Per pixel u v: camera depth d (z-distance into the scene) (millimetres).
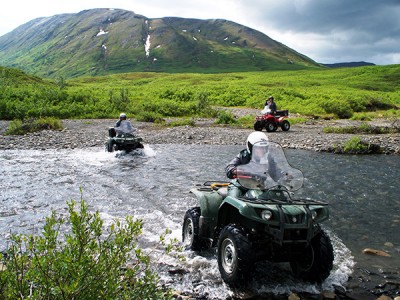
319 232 5418
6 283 3232
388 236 7594
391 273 5938
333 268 6039
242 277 4961
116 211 8953
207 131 25672
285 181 5680
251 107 47531
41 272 3293
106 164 14977
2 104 33562
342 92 66750
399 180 12422
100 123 30500
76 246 3494
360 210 9250
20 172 13234
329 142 20375
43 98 39406
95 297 3359
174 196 10391
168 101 44625
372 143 18641
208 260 6129
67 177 12547
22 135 23594
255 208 5059
